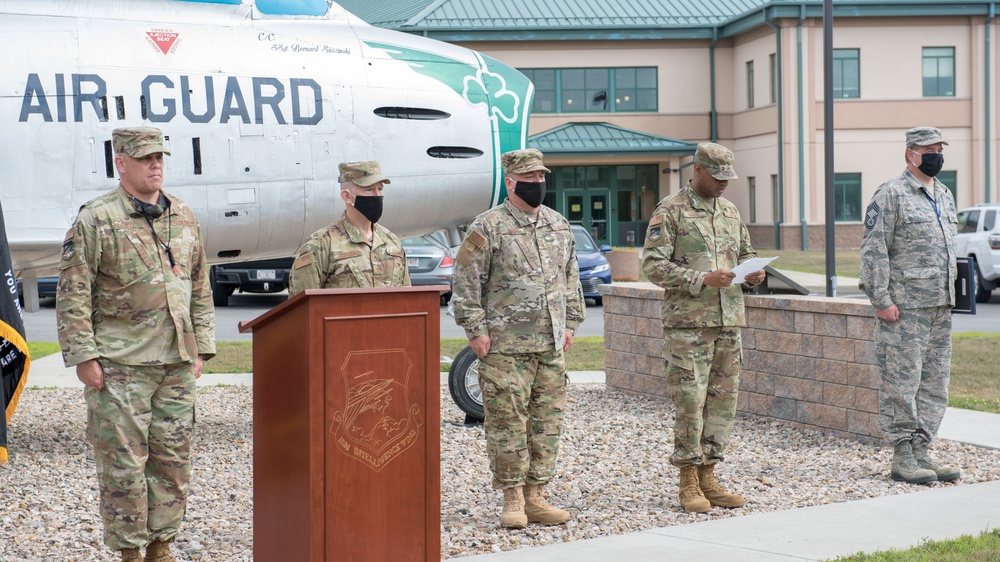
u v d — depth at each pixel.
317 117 8.43
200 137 8.06
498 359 5.87
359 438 4.19
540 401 6.02
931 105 36.53
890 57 36.38
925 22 36.38
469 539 5.71
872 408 8.27
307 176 8.41
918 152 6.82
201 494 6.83
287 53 8.47
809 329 8.84
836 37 36.06
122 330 4.93
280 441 4.34
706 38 38.81
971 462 7.55
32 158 7.71
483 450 8.22
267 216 8.35
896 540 5.45
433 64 9.06
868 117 36.41
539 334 5.88
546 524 6.00
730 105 39.38
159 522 5.05
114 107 7.88
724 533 5.63
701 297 6.14
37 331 17.86
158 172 4.99
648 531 5.71
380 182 5.52
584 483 7.10
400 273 5.71
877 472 7.29
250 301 23.41
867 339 8.28
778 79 35.94
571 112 38.72
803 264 28.98
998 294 23.59
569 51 38.44
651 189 40.00
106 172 7.88
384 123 8.66
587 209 39.97
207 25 8.32
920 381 7.02
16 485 7.07
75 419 9.74
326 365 4.11
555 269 5.97
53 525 6.07
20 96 7.70
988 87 36.53
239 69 8.25
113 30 8.02
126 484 4.89
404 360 4.27
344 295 4.14
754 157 38.09
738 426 9.19
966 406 9.77
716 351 6.29
